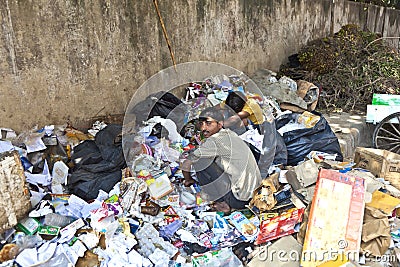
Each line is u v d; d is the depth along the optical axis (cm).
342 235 274
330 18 786
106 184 306
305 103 478
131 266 241
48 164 339
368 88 600
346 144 455
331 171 310
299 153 384
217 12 512
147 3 421
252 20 580
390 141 496
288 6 654
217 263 260
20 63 337
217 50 525
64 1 355
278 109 441
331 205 287
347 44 668
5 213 251
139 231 274
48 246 247
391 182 358
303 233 285
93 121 400
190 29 478
